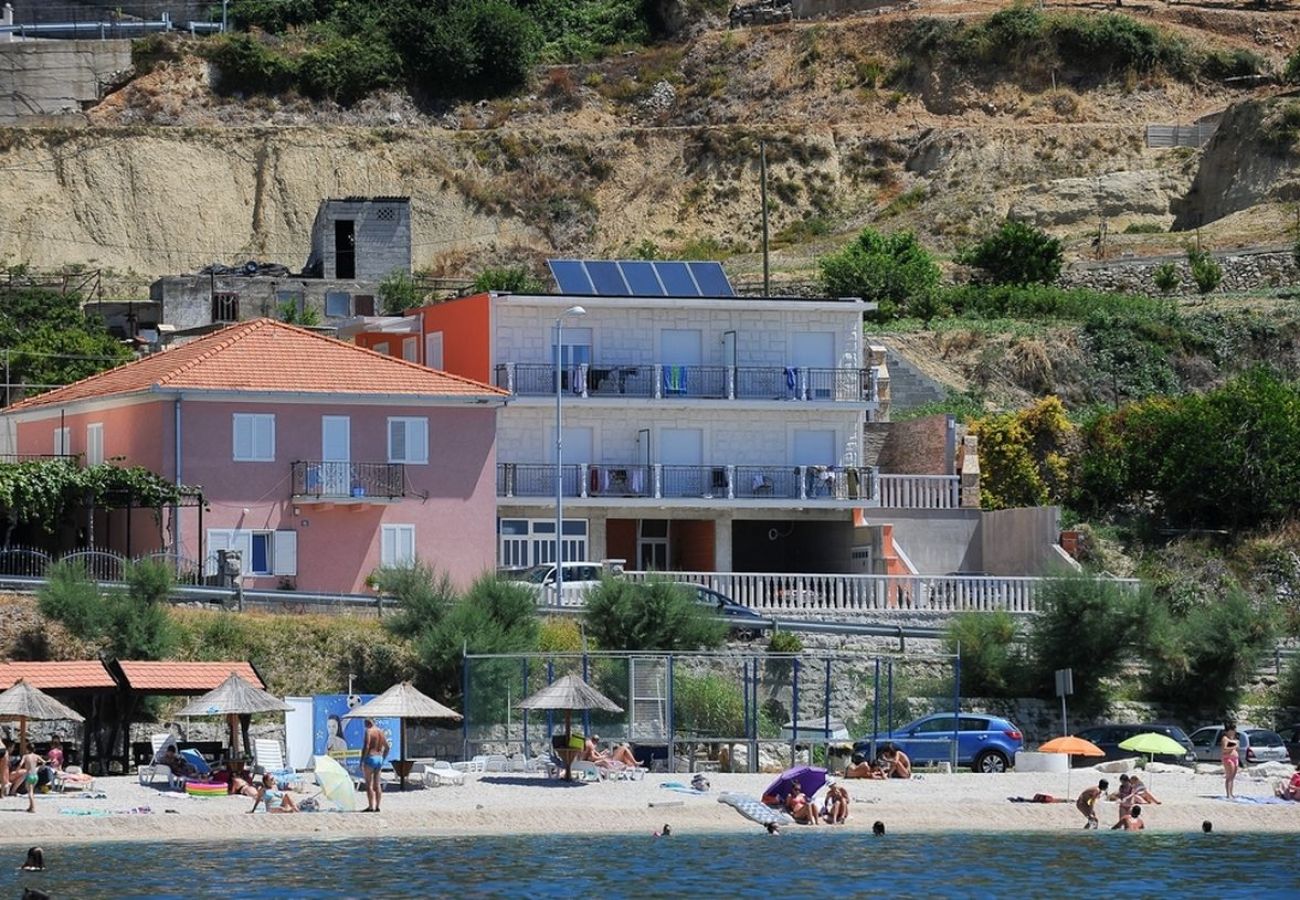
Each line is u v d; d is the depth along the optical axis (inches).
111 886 6825.8
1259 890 7116.1
